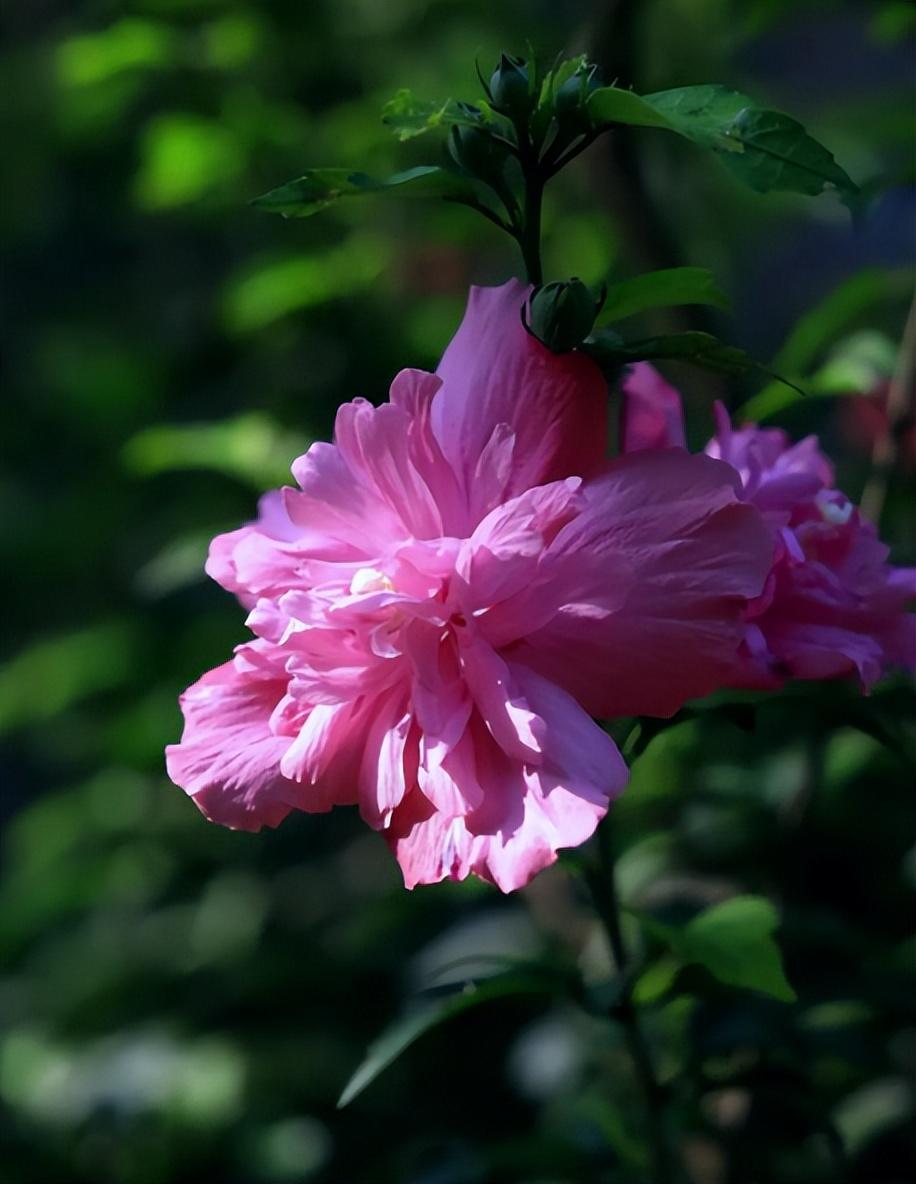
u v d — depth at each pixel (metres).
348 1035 1.10
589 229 1.04
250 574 0.63
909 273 0.78
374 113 1.06
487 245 1.08
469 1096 1.02
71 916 1.34
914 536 0.82
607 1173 0.71
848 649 0.63
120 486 1.26
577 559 0.61
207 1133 1.09
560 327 0.62
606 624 0.61
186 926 1.22
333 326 1.04
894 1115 0.77
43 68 1.48
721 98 0.62
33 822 1.38
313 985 1.12
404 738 0.62
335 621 0.62
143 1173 1.12
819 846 0.82
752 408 0.73
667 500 0.62
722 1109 0.73
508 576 0.61
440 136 1.01
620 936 0.67
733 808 0.80
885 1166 0.77
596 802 0.60
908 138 0.90
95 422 1.26
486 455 0.62
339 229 1.09
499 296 0.63
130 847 1.25
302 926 1.16
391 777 0.62
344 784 0.63
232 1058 1.10
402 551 0.61
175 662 1.18
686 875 0.80
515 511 0.61
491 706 0.61
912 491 0.81
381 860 1.17
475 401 0.62
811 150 0.61
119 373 1.21
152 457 1.01
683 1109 0.69
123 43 1.07
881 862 0.82
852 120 0.91
